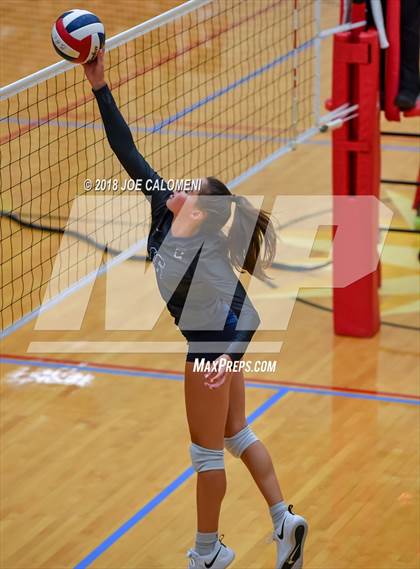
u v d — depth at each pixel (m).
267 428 8.53
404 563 6.83
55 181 11.77
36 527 7.39
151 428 8.62
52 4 18.27
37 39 17.12
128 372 9.50
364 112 9.50
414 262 11.60
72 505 7.63
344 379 9.31
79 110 13.87
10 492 7.80
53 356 9.78
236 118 14.16
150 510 7.55
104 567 6.94
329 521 7.30
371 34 9.29
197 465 6.45
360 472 7.90
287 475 7.88
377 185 9.84
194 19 17.34
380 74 9.74
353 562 6.86
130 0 17.55
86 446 8.38
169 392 9.16
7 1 18.42
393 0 9.40
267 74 14.99
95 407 8.94
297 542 6.51
